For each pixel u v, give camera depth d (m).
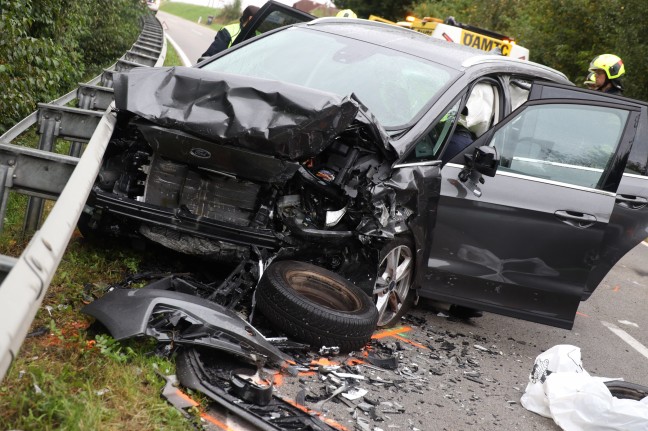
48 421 3.01
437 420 4.38
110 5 15.02
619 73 9.08
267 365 4.37
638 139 7.03
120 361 3.68
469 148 5.88
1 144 4.40
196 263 5.48
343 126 4.76
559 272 6.02
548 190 5.98
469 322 6.78
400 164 5.35
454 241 5.85
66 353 3.69
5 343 2.23
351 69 5.96
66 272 4.72
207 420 3.55
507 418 4.70
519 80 6.76
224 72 5.48
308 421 3.78
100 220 5.02
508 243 5.92
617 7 20.14
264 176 4.84
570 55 23.72
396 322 6.00
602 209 6.02
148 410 3.40
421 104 5.70
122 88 4.86
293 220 5.00
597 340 7.32
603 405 4.50
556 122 6.09
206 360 4.05
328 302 4.96
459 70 6.07
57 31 9.50
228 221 5.05
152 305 3.97
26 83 7.35
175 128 4.75
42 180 4.47
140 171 5.12
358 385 4.52
